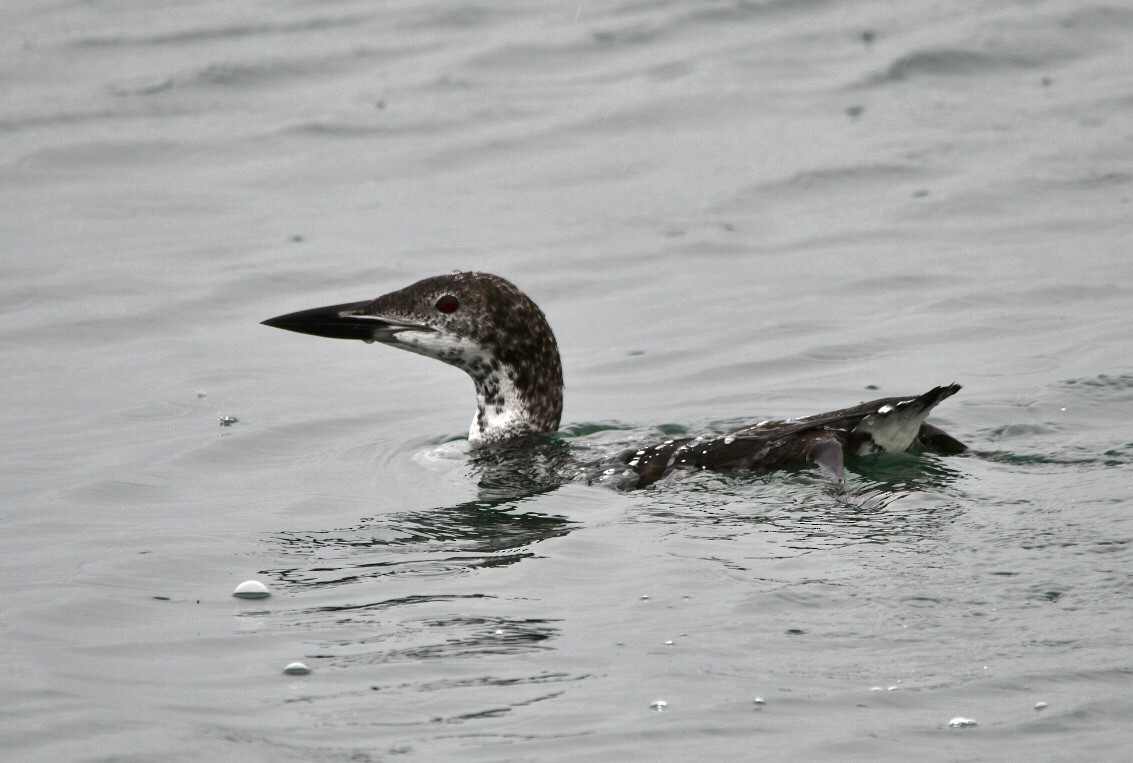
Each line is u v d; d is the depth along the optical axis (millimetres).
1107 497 9352
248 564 9352
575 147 19734
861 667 7328
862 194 17828
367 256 16781
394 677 7488
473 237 17203
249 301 15867
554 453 11430
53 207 18578
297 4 26312
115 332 15133
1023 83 20797
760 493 9812
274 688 7438
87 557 9609
